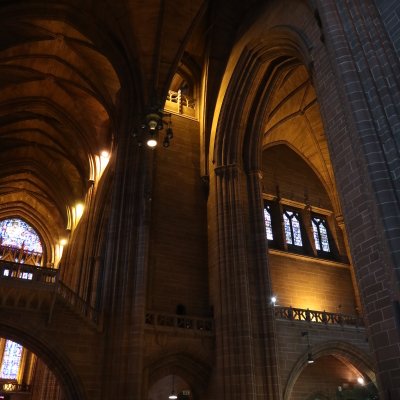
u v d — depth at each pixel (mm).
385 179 8484
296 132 27891
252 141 22062
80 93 29234
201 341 17812
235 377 16484
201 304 19359
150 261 19078
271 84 21547
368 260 9266
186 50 25516
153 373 16844
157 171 21531
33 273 16125
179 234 20516
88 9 21938
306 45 14031
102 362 15867
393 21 9984
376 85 9453
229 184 20812
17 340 15148
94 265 28734
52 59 26594
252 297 18344
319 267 25344
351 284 25984
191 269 19953
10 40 23812
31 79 27828
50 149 35719
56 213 42188
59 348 15305
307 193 28219
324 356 22344
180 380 21297
